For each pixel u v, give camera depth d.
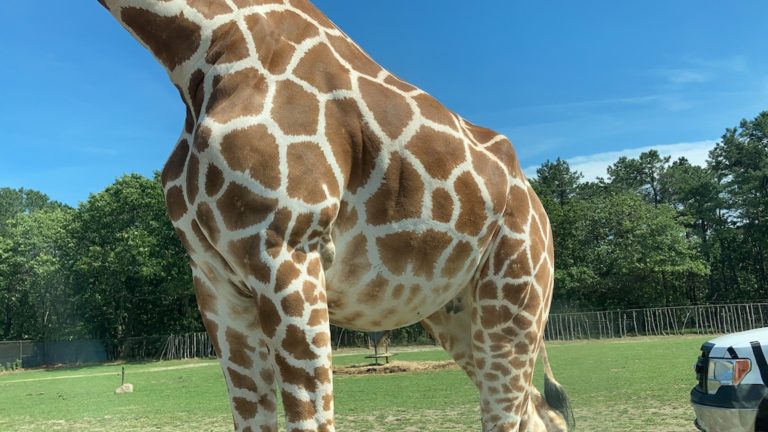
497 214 3.29
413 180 2.90
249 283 2.54
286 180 2.51
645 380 12.87
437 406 10.88
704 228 52.59
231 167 2.48
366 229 2.84
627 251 42.25
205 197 2.54
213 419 10.66
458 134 3.19
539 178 72.19
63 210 50.88
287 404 2.50
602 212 44.19
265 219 2.48
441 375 17.28
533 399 4.25
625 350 22.95
